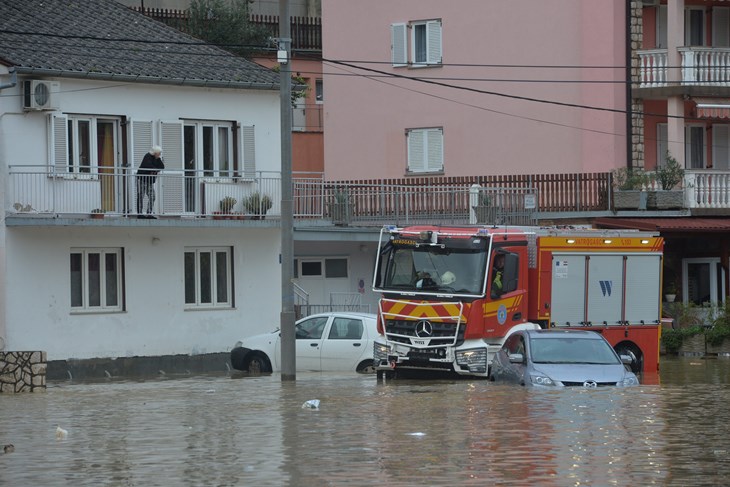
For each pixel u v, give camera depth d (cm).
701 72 6675
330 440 2523
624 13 6762
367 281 6344
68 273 4925
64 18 5356
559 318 4306
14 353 3966
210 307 5356
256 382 4153
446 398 3356
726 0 6869
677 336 5875
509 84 7088
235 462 2255
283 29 4306
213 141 5447
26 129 4834
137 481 2073
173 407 3322
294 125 8556
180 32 5750
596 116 6800
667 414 2914
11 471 2203
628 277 4447
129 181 5031
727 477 2039
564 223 6462
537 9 6994
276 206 5562
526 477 2044
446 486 1969
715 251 6450
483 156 7175
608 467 2139
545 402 3180
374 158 7512
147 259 5156
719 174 6588
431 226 4269
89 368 4950
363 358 4541
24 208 4788
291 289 4266
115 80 5072
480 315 4044
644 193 6438
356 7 7556
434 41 7312
